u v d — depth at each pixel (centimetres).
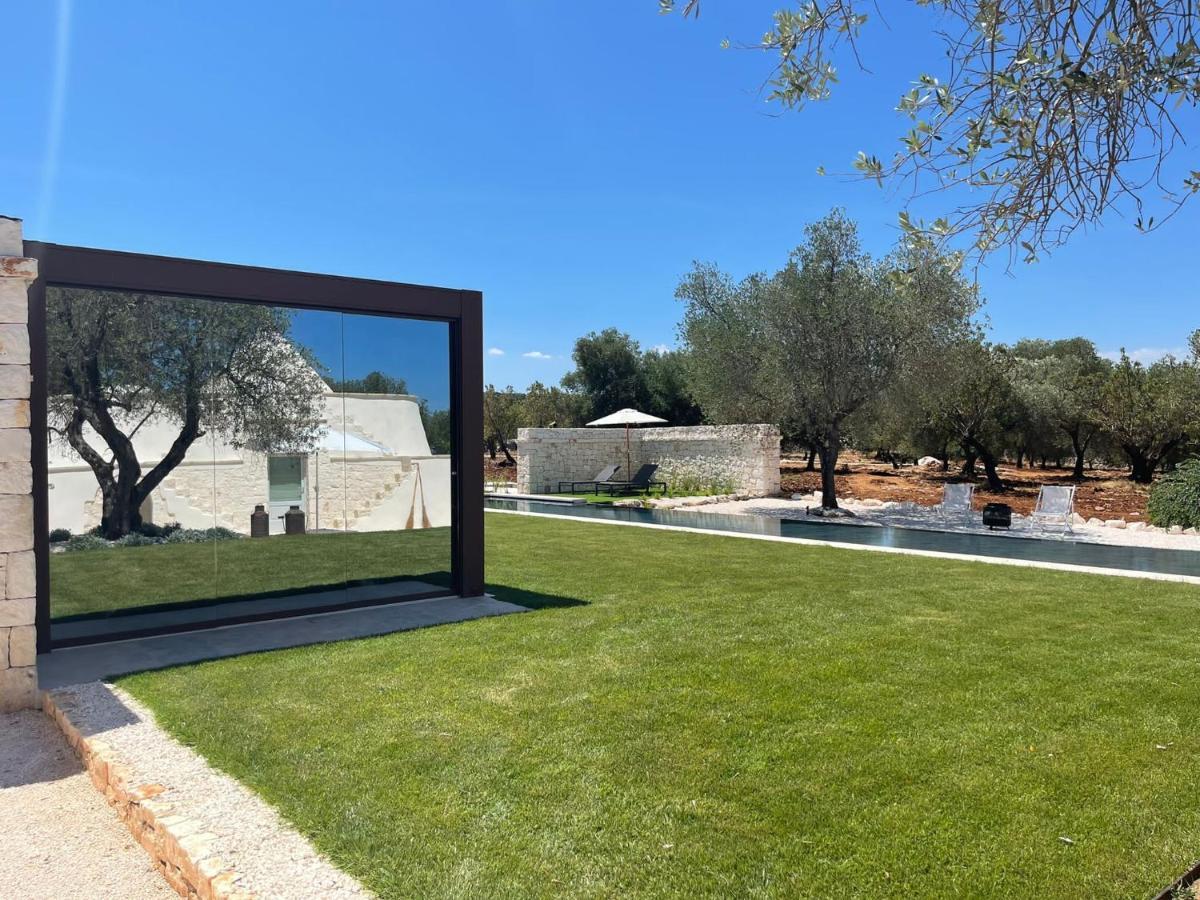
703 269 1917
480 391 827
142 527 656
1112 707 448
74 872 317
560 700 465
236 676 527
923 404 1656
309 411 740
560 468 2502
